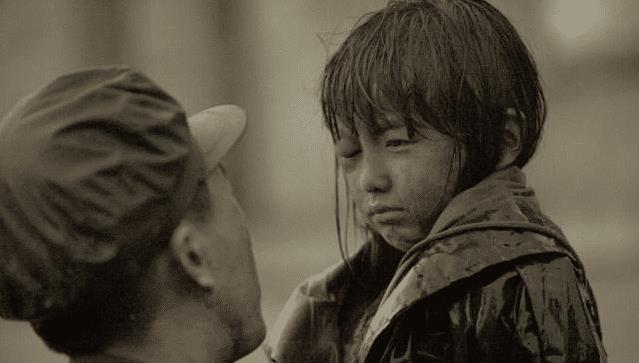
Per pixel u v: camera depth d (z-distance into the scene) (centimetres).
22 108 269
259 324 290
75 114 263
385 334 311
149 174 263
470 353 308
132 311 272
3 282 267
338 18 2156
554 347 301
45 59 2236
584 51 1955
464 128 321
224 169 297
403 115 320
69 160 260
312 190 2156
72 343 275
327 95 336
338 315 361
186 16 2222
